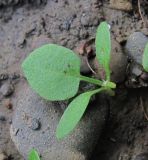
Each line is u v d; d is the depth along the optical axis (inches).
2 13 7.7
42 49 6.1
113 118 6.8
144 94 6.8
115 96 6.9
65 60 6.1
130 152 6.7
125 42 7.0
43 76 6.0
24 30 7.5
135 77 6.7
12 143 7.0
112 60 6.6
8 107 7.1
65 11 7.5
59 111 6.4
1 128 7.1
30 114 6.5
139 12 7.2
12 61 7.4
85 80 6.2
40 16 7.5
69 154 6.2
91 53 7.0
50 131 6.3
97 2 7.4
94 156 6.7
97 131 6.4
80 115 5.9
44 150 6.3
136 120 6.8
